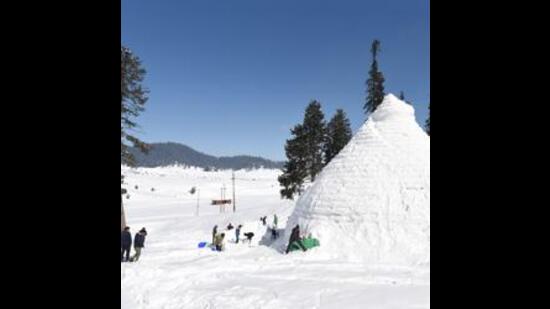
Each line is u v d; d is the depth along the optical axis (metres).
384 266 13.10
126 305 9.44
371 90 42.34
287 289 9.91
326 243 16.08
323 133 47.16
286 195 45.72
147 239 24.83
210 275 12.00
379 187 16.98
